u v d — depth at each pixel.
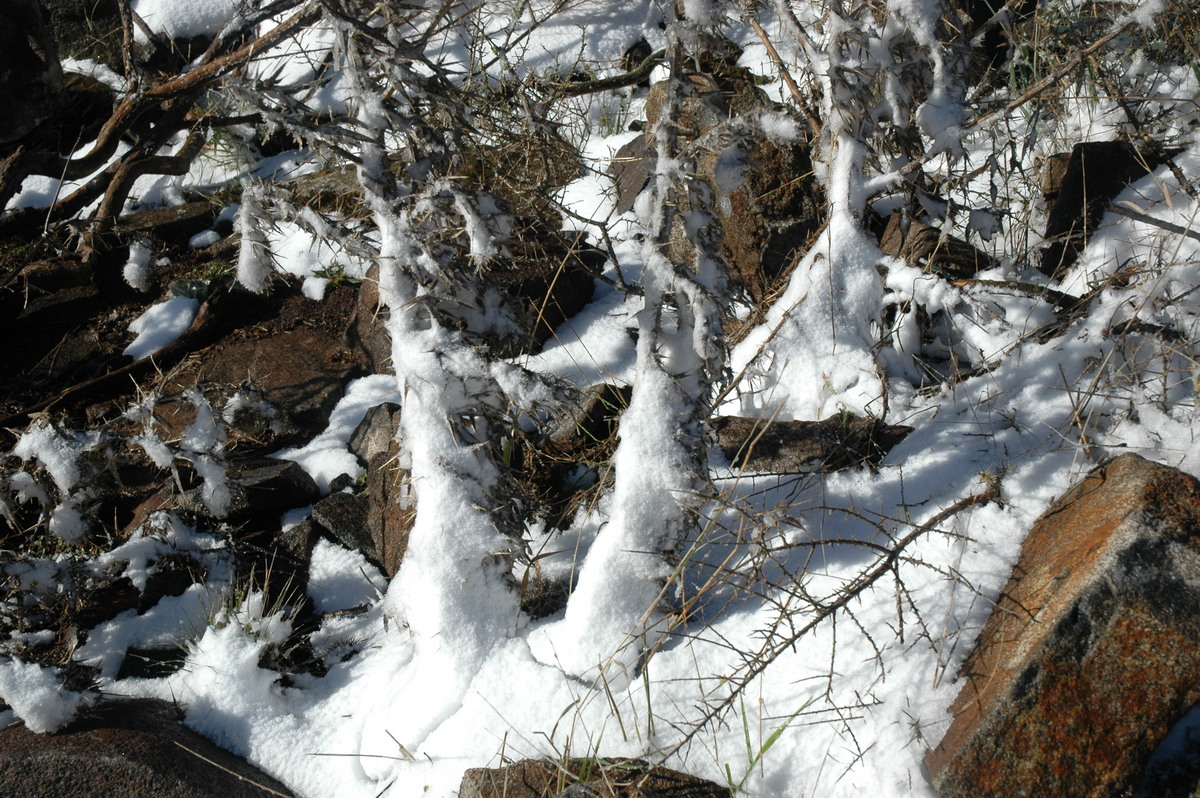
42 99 5.03
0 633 3.06
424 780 2.47
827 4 2.96
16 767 2.49
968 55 3.20
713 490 2.61
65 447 3.37
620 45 5.84
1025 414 2.85
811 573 2.59
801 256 3.42
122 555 3.19
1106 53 4.07
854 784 2.21
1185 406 2.68
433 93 2.75
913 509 2.68
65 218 5.07
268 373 4.21
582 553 2.93
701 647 2.53
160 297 4.84
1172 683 2.00
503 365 2.62
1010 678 2.09
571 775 2.26
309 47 5.71
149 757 2.49
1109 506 2.26
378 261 2.76
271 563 3.29
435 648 2.62
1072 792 2.00
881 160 3.59
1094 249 3.54
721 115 2.76
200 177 5.62
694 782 2.28
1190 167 3.66
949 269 3.49
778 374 3.23
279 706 2.76
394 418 3.66
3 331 4.69
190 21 5.99
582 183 4.72
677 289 2.54
